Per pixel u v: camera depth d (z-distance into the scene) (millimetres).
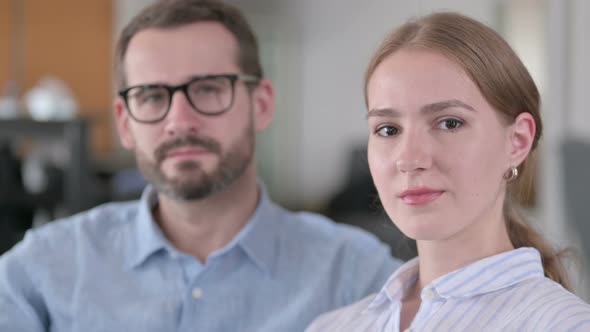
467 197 812
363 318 1015
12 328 1390
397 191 828
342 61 7230
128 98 1369
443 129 822
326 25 7324
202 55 1346
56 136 2182
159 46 1348
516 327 789
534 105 892
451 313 839
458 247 858
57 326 1407
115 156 6355
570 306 765
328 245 1455
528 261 848
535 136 914
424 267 911
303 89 7504
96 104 6504
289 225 1492
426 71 823
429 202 808
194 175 1315
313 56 7430
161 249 1394
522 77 868
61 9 6348
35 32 6281
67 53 6391
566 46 3250
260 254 1391
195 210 1370
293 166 7523
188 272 1390
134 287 1393
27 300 1430
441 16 884
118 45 1416
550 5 3326
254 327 1363
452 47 825
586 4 3168
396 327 916
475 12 5918
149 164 1348
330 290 1392
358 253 1438
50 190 2602
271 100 1484
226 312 1363
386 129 858
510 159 857
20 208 2580
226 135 1340
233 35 1400
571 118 3227
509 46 881
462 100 812
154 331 1345
